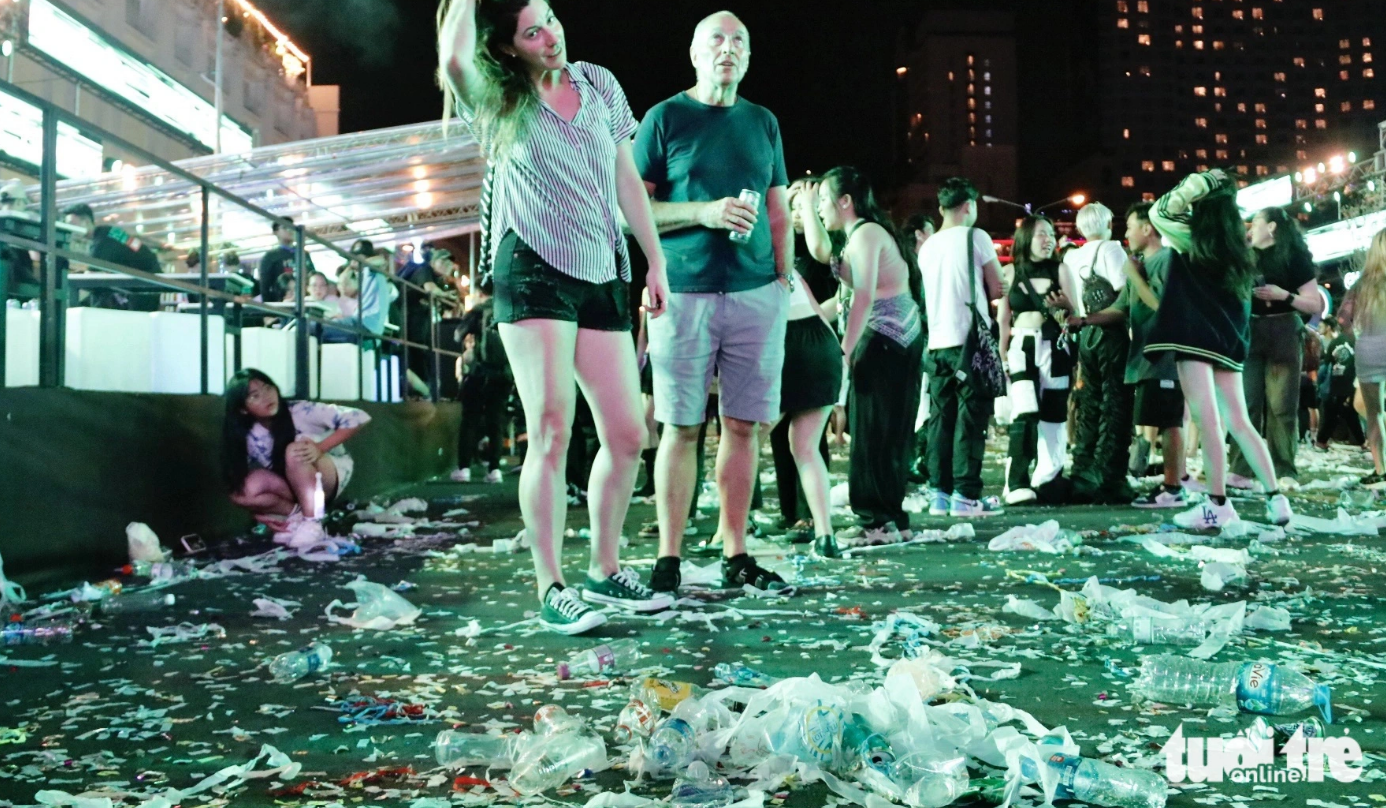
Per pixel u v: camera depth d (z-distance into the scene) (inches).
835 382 191.8
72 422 178.4
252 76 1401.3
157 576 176.7
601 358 143.6
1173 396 268.1
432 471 423.8
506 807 74.2
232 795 76.8
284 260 391.2
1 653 122.2
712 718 86.4
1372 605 138.6
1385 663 108.7
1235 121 6732.3
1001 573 169.8
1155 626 120.4
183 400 218.8
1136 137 6678.2
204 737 90.0
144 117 1115.9
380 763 83.4
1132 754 82.0
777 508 283.6
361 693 103.0
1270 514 216.7
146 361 225.8
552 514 136.9
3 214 172.7
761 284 160.4
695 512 240.5
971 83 7268.7
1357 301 314.2
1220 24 6702.8
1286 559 178.9
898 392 212.5
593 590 146.2
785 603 147.3
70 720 95.1
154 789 78.0
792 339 189.0
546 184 134.9
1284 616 126.0
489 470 408.5
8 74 876.0
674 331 157.8
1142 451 346.3
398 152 506.9
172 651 122.6
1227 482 308.3
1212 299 217.2
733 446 162.9
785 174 170.6
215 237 579.8
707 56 162.6
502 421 410.6
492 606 149.0
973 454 252.8
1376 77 6663.4
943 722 84.0
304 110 1612.9
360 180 551.5
